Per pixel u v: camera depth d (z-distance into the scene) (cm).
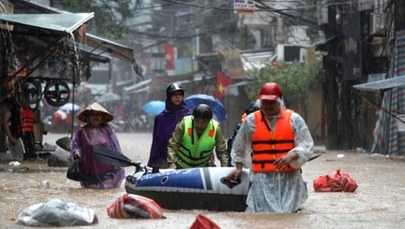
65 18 1592
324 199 1039
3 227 754
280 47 3778
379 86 1970
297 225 759
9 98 1803
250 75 3753
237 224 759
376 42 2659
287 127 825
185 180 883
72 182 1314
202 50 4962
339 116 2964
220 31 4391
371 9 2562
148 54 6125
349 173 1608
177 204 886
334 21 2845
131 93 6350
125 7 3341
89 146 1191
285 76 3528
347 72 2702
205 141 977
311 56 3500
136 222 782
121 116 6519
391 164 1936
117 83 7256
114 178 1204
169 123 1045
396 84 1956
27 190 1159
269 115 831
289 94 3556
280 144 827
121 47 2042
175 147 980
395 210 918
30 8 2105
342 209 921
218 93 4059
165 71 5747
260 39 4225
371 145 2705
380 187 1251
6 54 1742
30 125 1948
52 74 2077
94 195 1089
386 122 2381
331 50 2900
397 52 2292
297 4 3416
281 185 833
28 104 2042
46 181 1226
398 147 2312
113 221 791
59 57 1941
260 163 835
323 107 3444
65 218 760
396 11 2338
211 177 876
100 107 1205
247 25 4056
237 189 863
